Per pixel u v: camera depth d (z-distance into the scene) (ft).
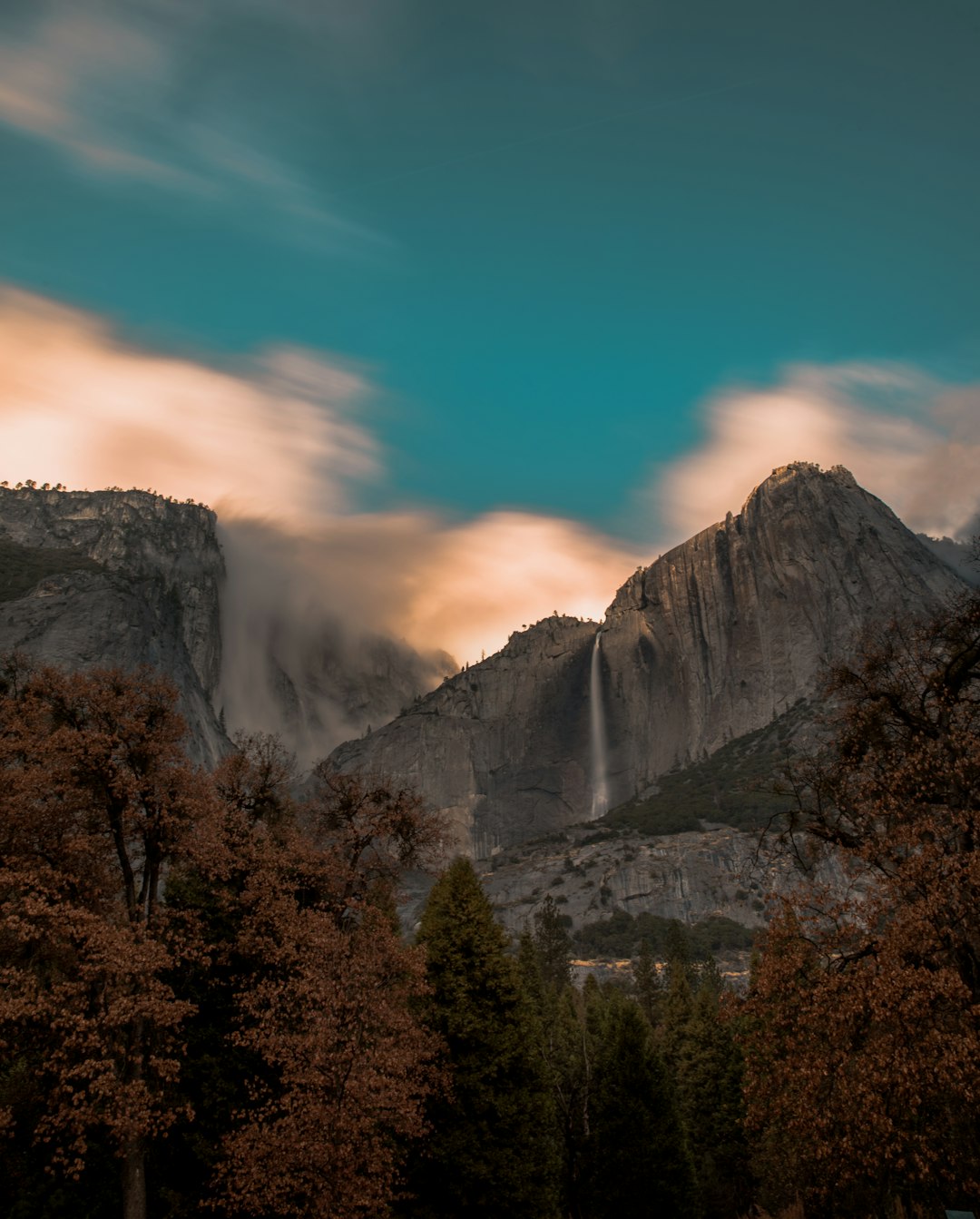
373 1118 105.40
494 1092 133.69
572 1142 174.81
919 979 76.33
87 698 112.37
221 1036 121.19
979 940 81.10
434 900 151.43
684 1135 180.04
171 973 122.72
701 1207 179.22
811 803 109.50
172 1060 98.58
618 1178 169.17
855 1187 108.58
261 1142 101.45
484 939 145.38
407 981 120.16
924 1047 75.77
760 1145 173.88
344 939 111.75
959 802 91.15
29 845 105.91
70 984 93.50
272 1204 104.17
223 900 120.37
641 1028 187.32
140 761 111.55
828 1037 82.94
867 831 97.81
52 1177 109.70
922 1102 78.07
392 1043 110.22
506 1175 127.75
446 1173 128.67
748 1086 89.10
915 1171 88.07
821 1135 81.97
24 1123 106.01
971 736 91.35
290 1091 102.63
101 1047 93.35
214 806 118.32
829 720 107.55
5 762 110.93
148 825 111.65
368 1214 104.37
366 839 133.69
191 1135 115.03
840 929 87.76
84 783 107.34
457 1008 138.62
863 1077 78.02
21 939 94.89
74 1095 91.86
